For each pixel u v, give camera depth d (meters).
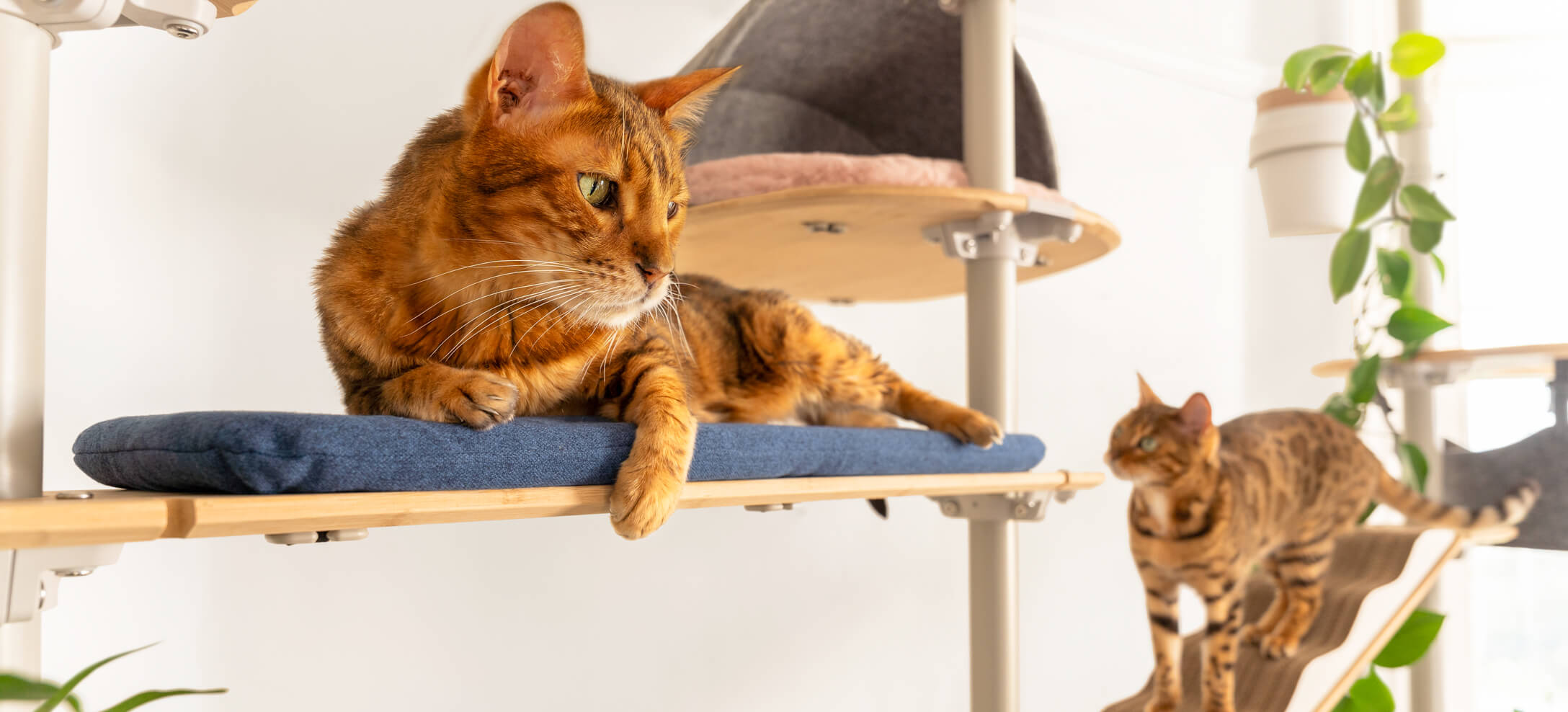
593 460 0.89
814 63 1.83
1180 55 2.68
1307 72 2.06
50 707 0.59
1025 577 2.54
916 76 1.87
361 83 1.76
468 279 0.97
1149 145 2.65
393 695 1.81
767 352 1.52
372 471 0.73
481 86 0.97
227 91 1.62
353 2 1.75
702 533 2.19
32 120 0.75
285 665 1.69
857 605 2.38
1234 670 1.73
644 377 1.06
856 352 1.61
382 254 0.97
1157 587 1.77
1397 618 1.83
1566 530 2.03
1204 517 1.67
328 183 1.73
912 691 2.44
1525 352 2.00
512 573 1.95
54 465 1.44
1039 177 1.80
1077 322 2.58
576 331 1.05
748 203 1.42
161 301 1.55
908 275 1.97
